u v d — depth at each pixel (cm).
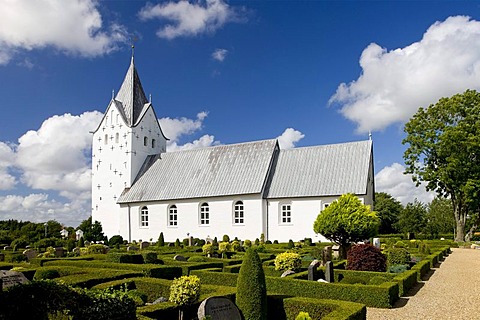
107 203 4622
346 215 2117
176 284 1045
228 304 907
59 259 2134
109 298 808
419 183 4403
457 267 2227
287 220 3644
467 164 4103
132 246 3488
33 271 1645
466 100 4294
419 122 4441
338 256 2228
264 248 2744
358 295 1241
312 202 3519
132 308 831
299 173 3725
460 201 4316
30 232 5791
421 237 5041
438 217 6088
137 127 4659
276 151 4034
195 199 4006
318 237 3447
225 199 3866
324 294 1276
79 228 5069
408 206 5562
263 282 941
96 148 4775
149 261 2030
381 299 1214
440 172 4216
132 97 4775
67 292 776
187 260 2202
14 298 729
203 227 3947
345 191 3388
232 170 3984
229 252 2608
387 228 6372
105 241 4194
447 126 4291
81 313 759
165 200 4150
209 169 4138
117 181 4591
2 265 1891
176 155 4528
